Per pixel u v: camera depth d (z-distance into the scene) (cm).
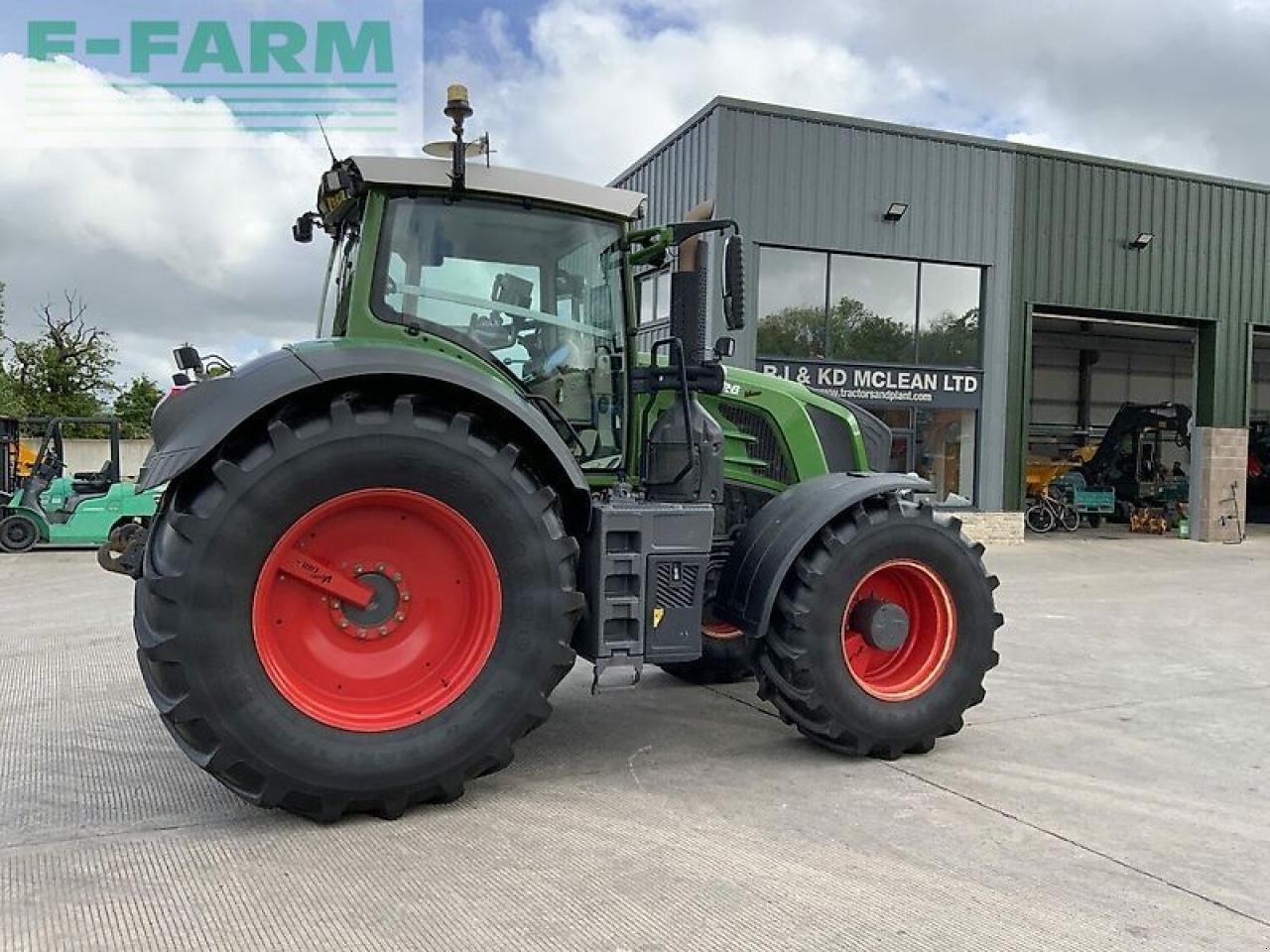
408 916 279
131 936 266
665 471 443
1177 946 271
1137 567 1260
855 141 1361
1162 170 1579
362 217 386
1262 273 1681
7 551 1279
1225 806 380
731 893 298
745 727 482
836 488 429
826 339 1377
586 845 332
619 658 381
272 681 331
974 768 423
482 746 354
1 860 314
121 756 420
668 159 1423
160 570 321
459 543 358
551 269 413
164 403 350
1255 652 694
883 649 426
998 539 1505
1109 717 510
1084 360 2436
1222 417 1670
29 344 3641
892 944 269
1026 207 1488
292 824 345
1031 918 285
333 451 334
